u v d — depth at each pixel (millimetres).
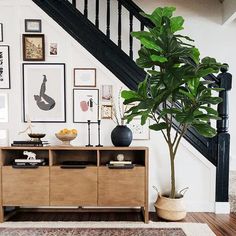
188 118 2137
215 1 3725
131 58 2861
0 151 2479
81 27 2838
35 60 2844
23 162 2531
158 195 2670
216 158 2805
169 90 2184
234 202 2795
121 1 2830
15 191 2494
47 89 2863
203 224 2422
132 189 2492
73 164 2582
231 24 3723
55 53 2844
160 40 2197
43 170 2500
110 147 2494
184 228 2324
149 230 2281
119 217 2629
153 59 2053
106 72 2846
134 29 3568
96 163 2691
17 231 2256
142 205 2486
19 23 2830
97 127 2867
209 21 3732
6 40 2834
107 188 2498
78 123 2871
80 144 2871
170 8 2301
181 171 2826
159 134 2836
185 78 2166
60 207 2854
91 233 2215
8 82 2844
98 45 2846
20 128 2854
